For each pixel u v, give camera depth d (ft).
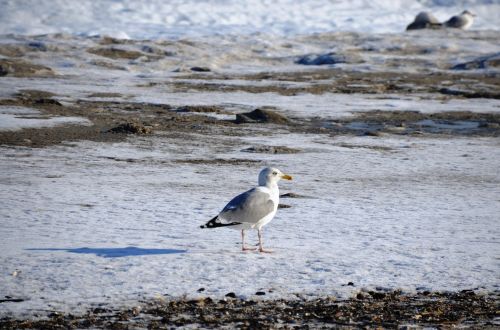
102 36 181.27
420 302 29.09
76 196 49.65
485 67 171.12
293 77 150.20
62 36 177.99
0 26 236.43
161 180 57.06
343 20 280.92
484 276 32.55
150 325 25.86
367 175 61.41
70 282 30.30
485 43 207.62
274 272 32.30
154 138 79.20
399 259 35.06
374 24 280.51
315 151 73.72
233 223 33.88
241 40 198.18
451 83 145.18
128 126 82.38
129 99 111.75
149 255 34.58
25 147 70.79
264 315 27.14
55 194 50.16
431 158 71.10
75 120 87.86
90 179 56.54
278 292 29.81
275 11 283.79
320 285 30.76
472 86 140.67
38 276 30.96
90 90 120.47
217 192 52.80
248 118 93.86
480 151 76.28
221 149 73.67
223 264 33.24
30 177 56.54
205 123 91.40
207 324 26.07
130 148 72.49
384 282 31.40
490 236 40.78
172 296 29.04
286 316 27.09
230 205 34.24
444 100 121.80
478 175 62.54
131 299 28.58
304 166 65.21
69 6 262.47
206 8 278.87
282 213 45.93
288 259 34.42
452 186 57.16
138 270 32.04
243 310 27.66
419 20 236.02
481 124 96.02
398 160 69.51
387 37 210.38
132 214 44.57
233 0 288.71
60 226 40.81
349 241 38.78
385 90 133.80
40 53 159.84
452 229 42.39
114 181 56.03
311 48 197.36
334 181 58.34
